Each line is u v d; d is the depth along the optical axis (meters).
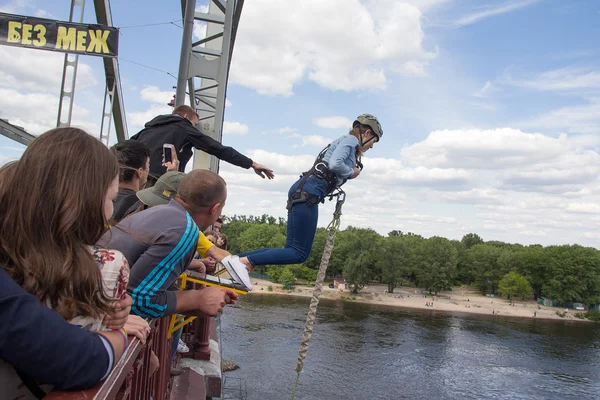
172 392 4.82
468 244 172.38
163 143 4.36
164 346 3.27
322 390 31.61
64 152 1.33
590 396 36.38
